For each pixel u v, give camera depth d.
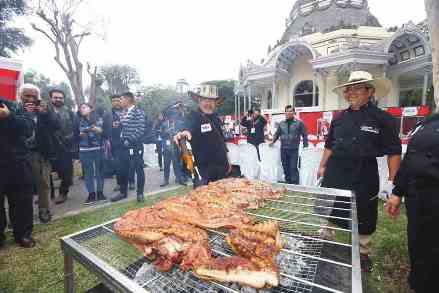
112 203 5.12
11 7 16.14
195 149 3.29
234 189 2.26
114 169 6.16
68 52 17.41
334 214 2.45
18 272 2.77
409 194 1.72
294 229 1.87
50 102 5.02
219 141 3.40
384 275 2.64
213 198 2.01
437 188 1.56
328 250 1.81
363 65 13.23
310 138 7.52
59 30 16.69
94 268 1.23
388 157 2.43
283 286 1.33
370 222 2.51
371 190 2.47
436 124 1.66
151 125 8.67
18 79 4.91
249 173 6.90
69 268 1.54
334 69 14.02
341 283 1.39
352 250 1.18
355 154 2.45
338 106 14.40
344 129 2.55
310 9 20.20
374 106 2.48
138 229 1.47
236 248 1.28
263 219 1.89
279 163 6.27
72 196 5.75
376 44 13.92
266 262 1.15
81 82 18.31
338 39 15.92
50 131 4.13
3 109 2.94
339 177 2.57
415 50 12.97
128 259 1.54
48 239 3.54
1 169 3.10
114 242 1.64
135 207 4.82
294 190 2.31
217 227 1.54
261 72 15.97
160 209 1.80
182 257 1.30
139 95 8.50
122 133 5.06
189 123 3.30
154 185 6.77
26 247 3.30
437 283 1.60
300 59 16.22
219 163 3.40
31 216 3.38
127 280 1.07
